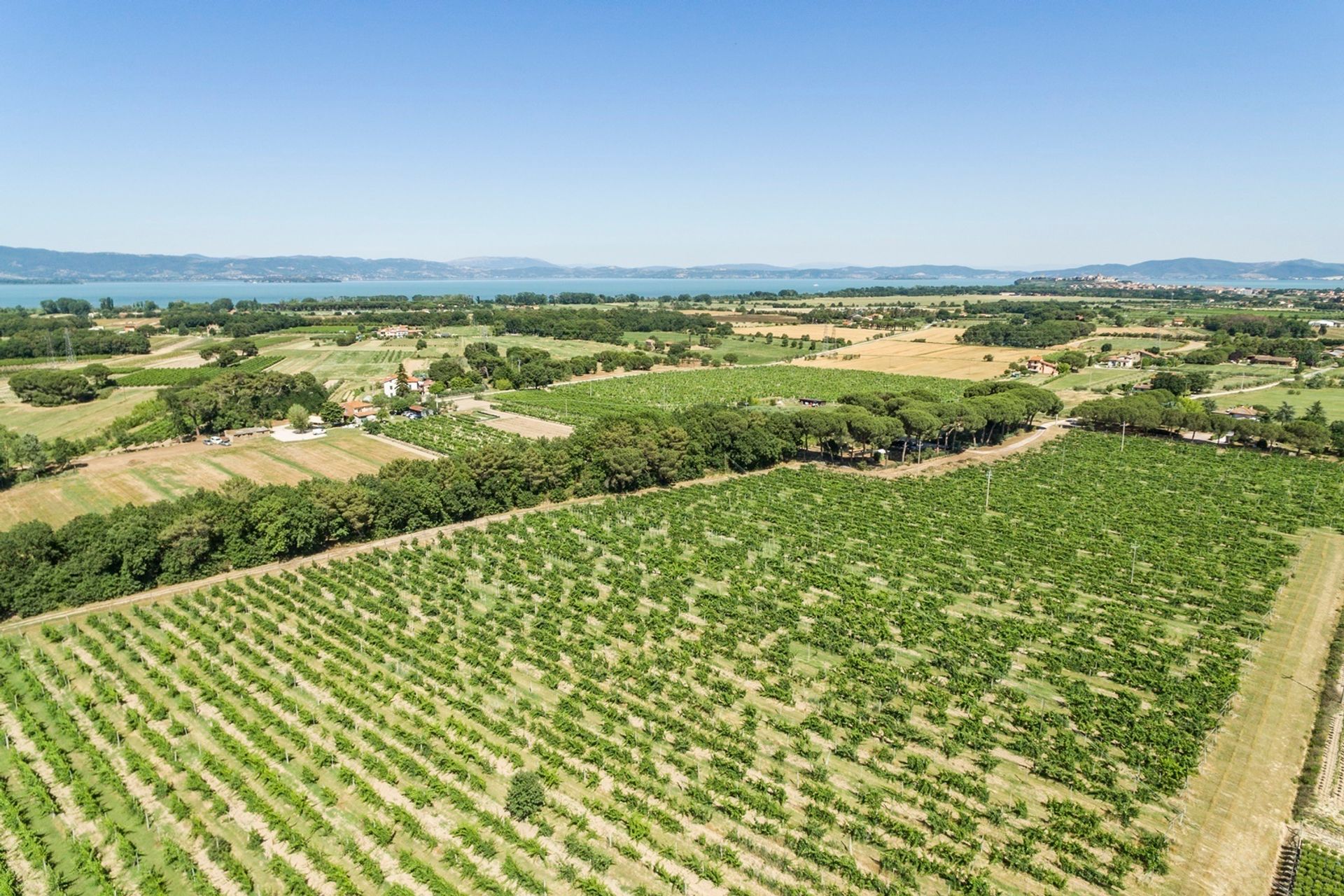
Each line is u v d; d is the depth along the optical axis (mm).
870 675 68000
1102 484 134125
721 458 143750
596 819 50406
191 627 75312
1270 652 73188
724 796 52438
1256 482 134875
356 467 141125
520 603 83500
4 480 127500
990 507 119812
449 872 45938
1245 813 50719
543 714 62125
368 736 57938
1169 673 69438
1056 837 48094
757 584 88750
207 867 46000
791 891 44125
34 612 79812
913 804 51875
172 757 56156
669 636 75500
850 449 159000
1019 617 81500
